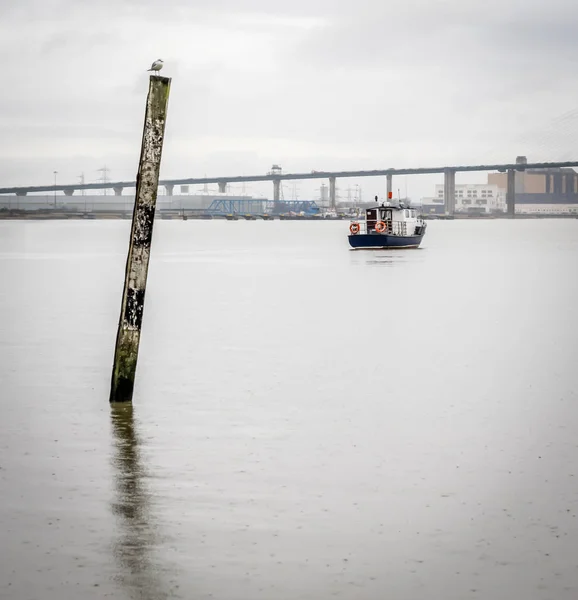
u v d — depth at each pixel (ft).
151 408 61.52
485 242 448.24
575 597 32.86
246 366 78.18
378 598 32.71
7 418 58.49
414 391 67.51
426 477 45.93
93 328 105.09
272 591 33.19
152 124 59.36
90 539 37.60
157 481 45.19
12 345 91.09
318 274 206.69
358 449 51.16
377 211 344.28
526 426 56.54
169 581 33.91
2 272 213.46
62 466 47.67
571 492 43.50
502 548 36.94
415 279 190.70
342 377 73.10
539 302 138.21
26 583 33.63
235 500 42.37
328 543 37.42
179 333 99.14
